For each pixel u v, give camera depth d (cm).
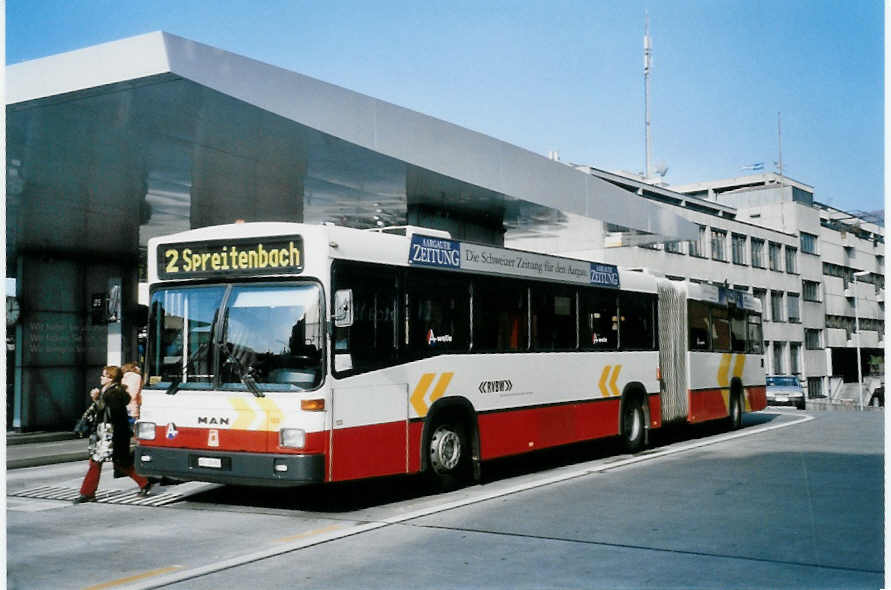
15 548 802
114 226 1938
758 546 781
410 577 680
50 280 2159
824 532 839
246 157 1503
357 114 1454
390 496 1102
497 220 2278
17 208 1730
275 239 964
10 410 2112
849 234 7956
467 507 999
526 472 1334
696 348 1823
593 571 695
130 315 2328
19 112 1210
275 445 927
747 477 1204
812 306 7206
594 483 1174
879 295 8381
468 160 1769
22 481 1305
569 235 2603
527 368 1275
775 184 7725
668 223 2634
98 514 985
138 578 684
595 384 1446
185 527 898
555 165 2092
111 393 1082
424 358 1077
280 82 1284
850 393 7425
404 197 1916
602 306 1491
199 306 995
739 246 6219
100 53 1130
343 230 977
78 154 1411
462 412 1151
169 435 991
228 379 963
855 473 1237
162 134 1335
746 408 2100
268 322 957
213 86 1159
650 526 872
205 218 1948
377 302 1012
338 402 944
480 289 1194
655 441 1808
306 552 770
